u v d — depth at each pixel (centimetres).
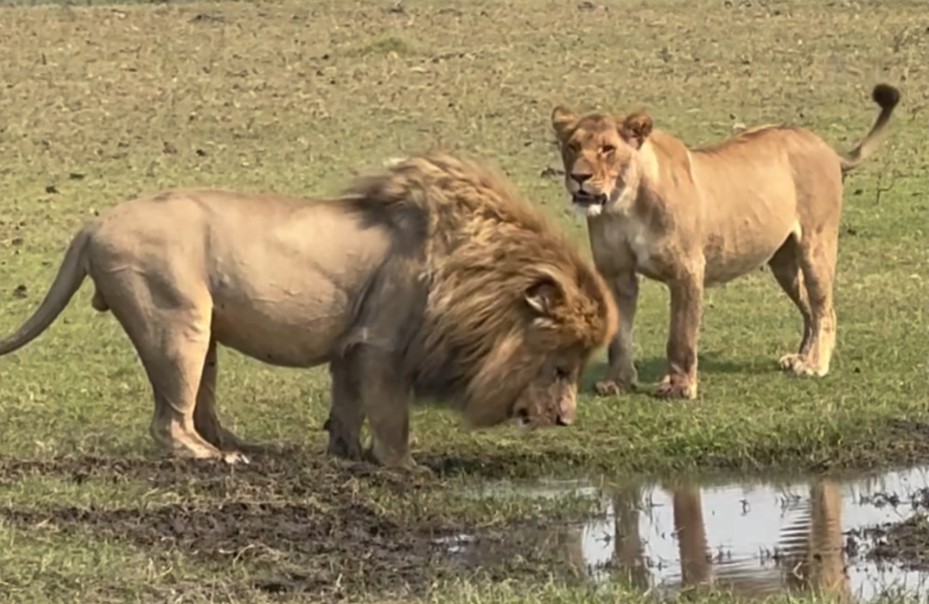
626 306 1544
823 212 1630
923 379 1559
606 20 4069
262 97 3244
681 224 1505
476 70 3453
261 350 1305
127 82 3438
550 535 1175
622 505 1251
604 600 984
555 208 2306
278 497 1205
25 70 3597
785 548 1147
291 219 1291
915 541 1153
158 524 1134
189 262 1277
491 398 1277
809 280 1619
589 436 1392
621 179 1488
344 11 4391
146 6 4638
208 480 1232
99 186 2548
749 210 1567
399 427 1305
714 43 3694
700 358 1661
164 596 987
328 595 1005
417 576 1047
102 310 1316
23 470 1256
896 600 1003
